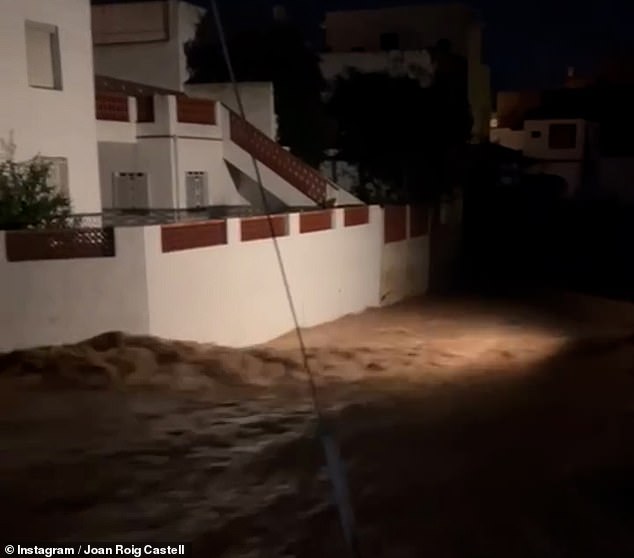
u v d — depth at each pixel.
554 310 25.11
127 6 29.08
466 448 8.95
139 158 22.94
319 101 30.67
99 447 9.23
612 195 44.16
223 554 6.32
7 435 9.77
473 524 6.84
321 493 7.61
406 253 26.59
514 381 13.34
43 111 17.78
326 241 21.19
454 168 31.50
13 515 7.15
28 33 17.61
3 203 15.59
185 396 11.99
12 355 13.65
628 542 6.48
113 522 6.98
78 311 14.65
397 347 17.58
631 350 15.67
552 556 6.29
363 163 29.86
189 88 28.23
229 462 8.62
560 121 44.28
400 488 7.68
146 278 14.96
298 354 15.91
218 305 16.81
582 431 9.58
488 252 35.41
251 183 25.66
